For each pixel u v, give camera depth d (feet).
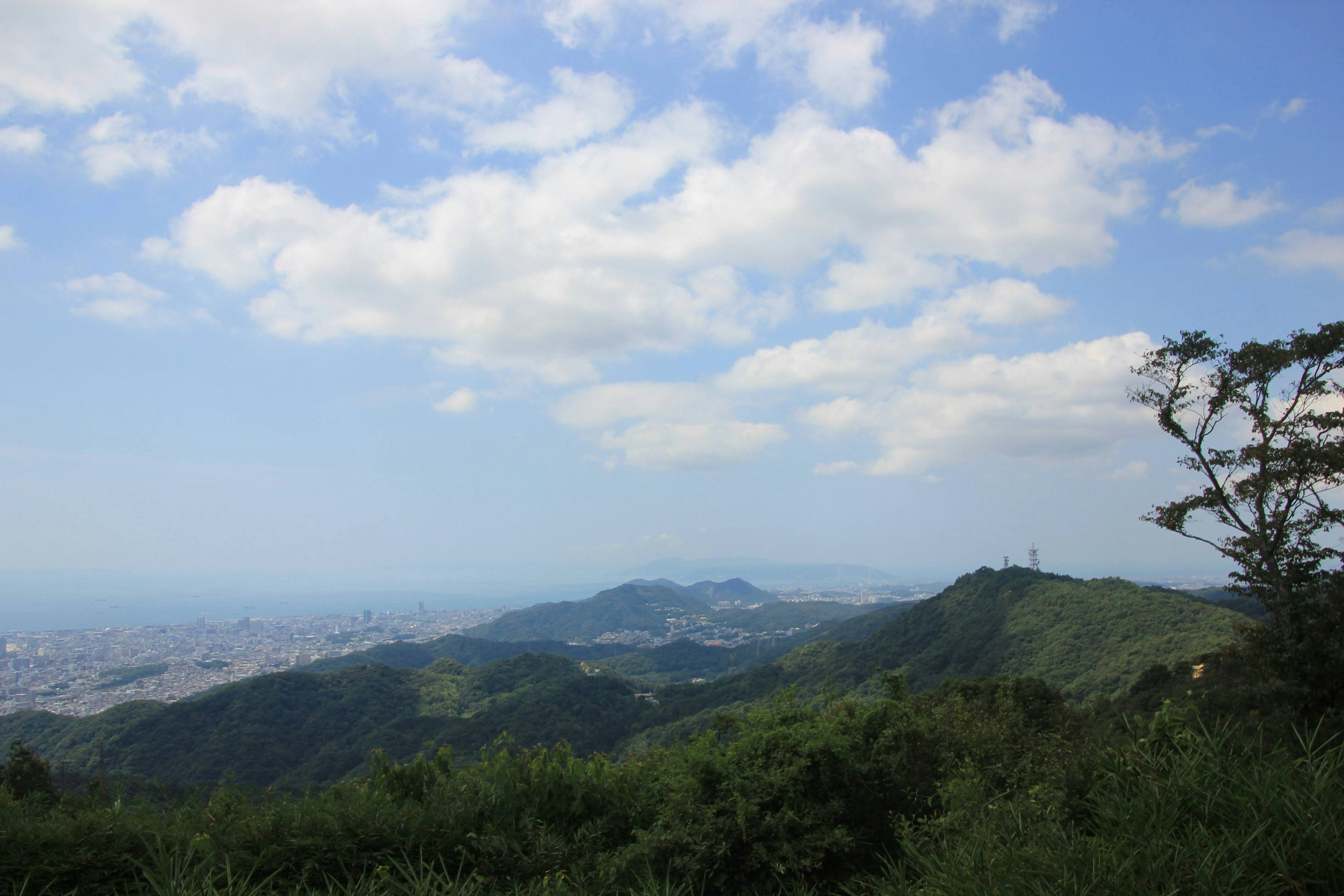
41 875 14.08
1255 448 46.16
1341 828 9.08
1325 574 42.34
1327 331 45.11
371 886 12.98
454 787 18.28
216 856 14.44
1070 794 12.41
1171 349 49.62
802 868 15.05
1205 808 10.26
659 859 15.78
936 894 9.87
